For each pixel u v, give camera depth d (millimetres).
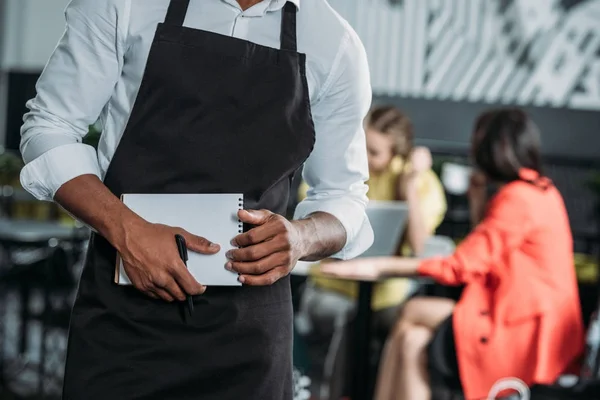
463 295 3777
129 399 1737
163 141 1734
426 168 4531
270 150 1776
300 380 4129
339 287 4703
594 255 6055
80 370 1751
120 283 1704
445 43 8023
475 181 4547
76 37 1727
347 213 1981
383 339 4605
